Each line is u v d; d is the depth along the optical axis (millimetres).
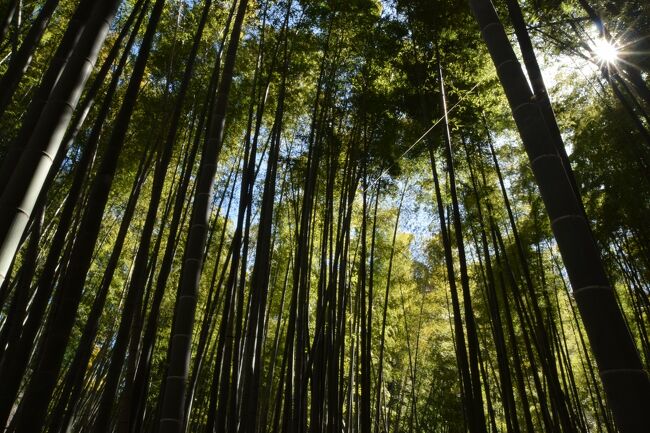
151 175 7211
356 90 6844
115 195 7621
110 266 4207
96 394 7586
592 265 1866
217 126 3686
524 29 3414
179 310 3008
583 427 7371
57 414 3510
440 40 6336
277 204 8039
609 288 1830
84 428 7316
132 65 6730
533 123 2236
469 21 6102
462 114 6762
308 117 7293
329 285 5441
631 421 1570
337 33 6707
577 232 1941
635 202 6883
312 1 6359
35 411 2057
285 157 7324
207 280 9000
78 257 2391
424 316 11742
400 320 11836
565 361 8344
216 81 4770
